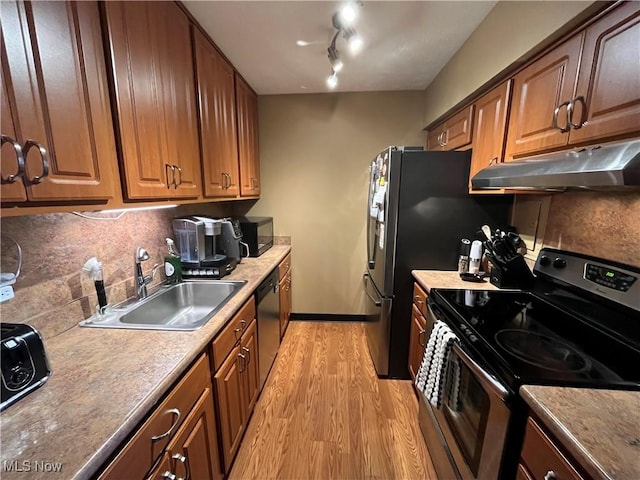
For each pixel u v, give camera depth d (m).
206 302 1.82
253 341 1.78
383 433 1.75
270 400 2.02
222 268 1.89
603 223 1.28
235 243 2.25
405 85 2.65
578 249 1.42
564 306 1.37
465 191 1.99
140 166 1.12
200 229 1.89
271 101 2.88
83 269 1.20
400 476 1.48
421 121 2.80
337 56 1.78
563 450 0.70
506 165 1.27
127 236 1.49
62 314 1.12
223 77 1.97
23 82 0.70
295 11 1.50
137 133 1.10
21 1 0.69
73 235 1.17
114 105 0.99
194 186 1.56
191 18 1.52
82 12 0.86
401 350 2.21
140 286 1.49
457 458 1.20
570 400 0.78
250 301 1.71
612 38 0.89
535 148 1.27
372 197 2.51
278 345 2.54
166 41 1.29
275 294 2.36
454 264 2.09
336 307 3.25
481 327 1.22
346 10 1.41
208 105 1.72
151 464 0.82
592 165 0.79
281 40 1.79
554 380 0.86
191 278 1.86
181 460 0.94
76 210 0.87
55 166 0.78
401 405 1.98
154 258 1.72
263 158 2.99
